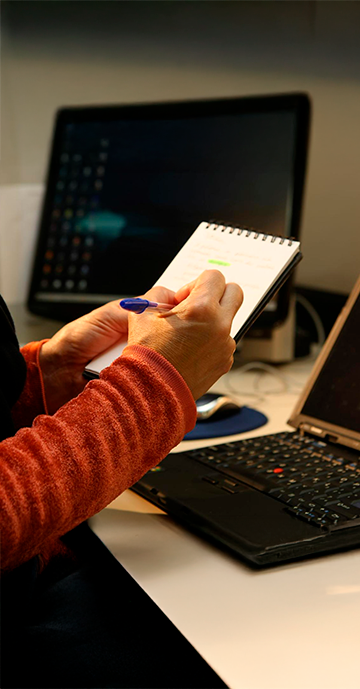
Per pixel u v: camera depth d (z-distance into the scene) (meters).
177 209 1.17
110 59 1.55
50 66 1.57
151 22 1.49
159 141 1.21
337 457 0.67
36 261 1.33
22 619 0.57
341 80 1.15
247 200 1.10
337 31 1.16
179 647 0.58
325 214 1.20
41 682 0.54
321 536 0.51
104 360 0.65
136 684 0.54
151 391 0.47
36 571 0.56
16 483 0.42
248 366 1.17
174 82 1.50
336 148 1.17
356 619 0.43
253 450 0.70
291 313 1.16
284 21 1.27
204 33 1.43
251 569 0.50
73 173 1.31
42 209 1.34
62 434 0.44
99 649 0.57
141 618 0.61
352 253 1.16
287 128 1.08
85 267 1.27
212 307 0.50
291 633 0.42
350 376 0.74
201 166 1.16
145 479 0.65
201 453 0.71
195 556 0.52
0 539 0.41
